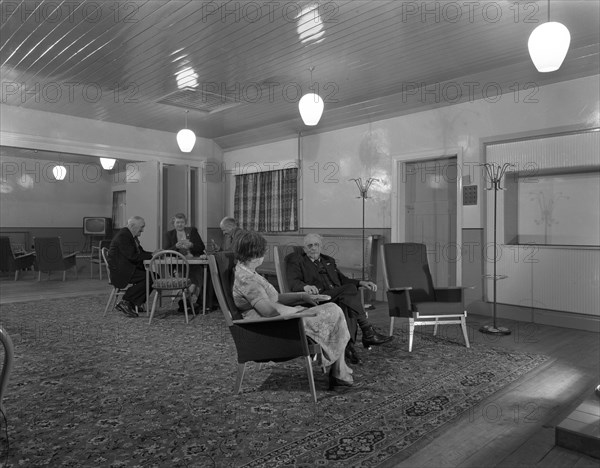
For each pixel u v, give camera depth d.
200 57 4.90
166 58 4.91
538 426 2.57
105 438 2.38
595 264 4.95
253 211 8.96
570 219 5.27
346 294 3.70
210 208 9.39
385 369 3.54
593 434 2.25
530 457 2.24
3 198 11.71
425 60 4.98
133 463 2.13
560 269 5.19
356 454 2.23
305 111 5.09
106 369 3.55
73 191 12.89
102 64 5.09
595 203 5.09
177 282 5.22
